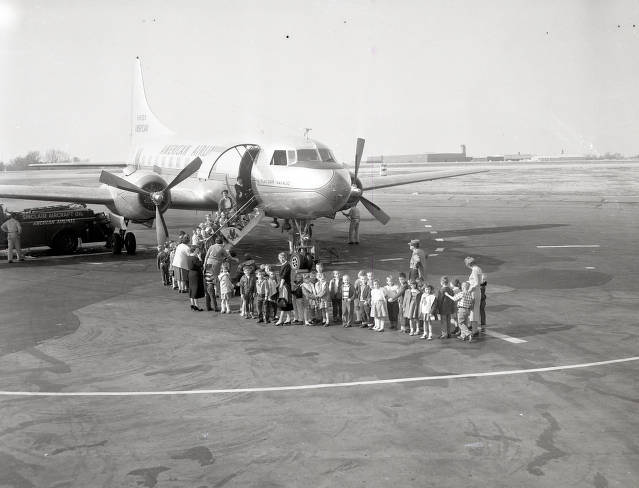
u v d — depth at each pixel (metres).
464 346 15.11
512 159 115.94
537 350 14.66
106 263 27.42
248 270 17.95
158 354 14.64
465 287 15.55
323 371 13.34
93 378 12.99
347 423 10.58
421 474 8.81
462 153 120.50
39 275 24.50
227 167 26.12
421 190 76.62
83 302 19.95
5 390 12.33
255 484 8.61
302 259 23.50
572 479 8.61
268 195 24.23
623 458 9.20
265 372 13.30
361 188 26.48
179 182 25.94
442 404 11.36
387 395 11.86
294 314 18.45
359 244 32.19
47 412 11.21
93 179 86.06
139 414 11.08
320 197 22.75
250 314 18.28
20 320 17.77
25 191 26.19
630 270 24.73
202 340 15.80
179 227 42.03
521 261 26.95
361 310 17.08
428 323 15.73
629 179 79.12
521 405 11.26
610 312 18.22
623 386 12.16
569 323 17.06
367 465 9.10
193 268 18.75
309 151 24.08
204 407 11.38
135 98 42.53
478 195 67.88
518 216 46.06
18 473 9.00
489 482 8.56
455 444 9.73
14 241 27.67
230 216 25.50
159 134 39.59
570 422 10.48
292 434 10.18
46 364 13.93
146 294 21.17
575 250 29.83
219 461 9.29
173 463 9.24
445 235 35.69
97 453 9.59
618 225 39.75
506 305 19.20
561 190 69.94
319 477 8.77
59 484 8.67
